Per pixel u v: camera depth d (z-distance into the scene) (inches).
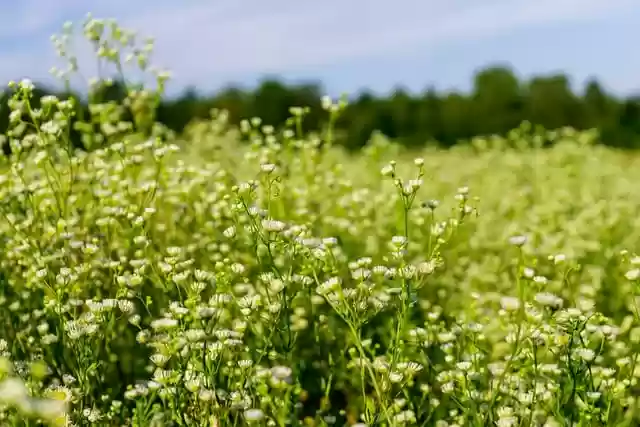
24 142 45.8
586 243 50.3
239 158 62.2
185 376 33.9
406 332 38.2
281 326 37.5
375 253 49.6
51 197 46.1
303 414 40.3
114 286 41.6
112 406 35.6
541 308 37.4
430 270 35.8
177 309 35.1
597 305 45.1
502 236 54.1
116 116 53.1
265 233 39.2
